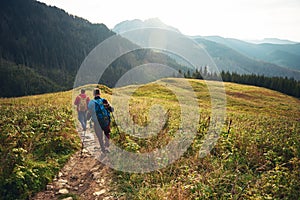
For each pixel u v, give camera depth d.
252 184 6.60
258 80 127.44
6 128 10.05
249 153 8.83
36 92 152.75
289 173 7.20
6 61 175.62
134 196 6.39
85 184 7.23
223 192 6.16
